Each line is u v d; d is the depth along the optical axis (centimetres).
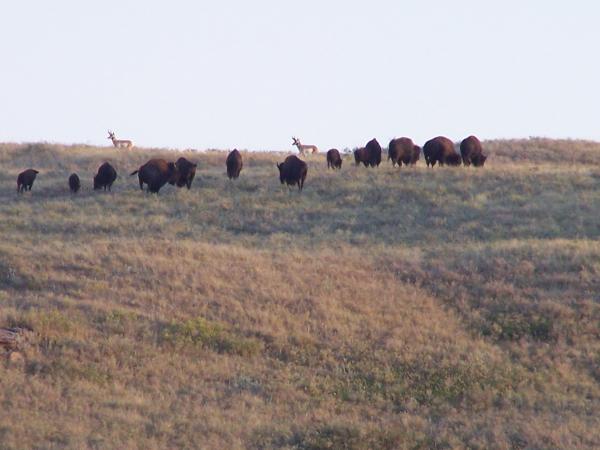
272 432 6656
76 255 10712
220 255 11062
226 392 7525
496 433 6675
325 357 8331
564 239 12344
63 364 7581
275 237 12800
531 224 13238
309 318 9144
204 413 6956
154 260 10569
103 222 13262
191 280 9919
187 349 8244
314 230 13200
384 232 13100
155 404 7100
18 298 9125
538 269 10712
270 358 8294
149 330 8475
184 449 6250
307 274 10438
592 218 13412
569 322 9212
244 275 10212
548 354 8612
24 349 7725
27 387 7094
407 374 8094
